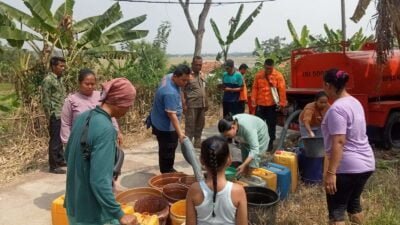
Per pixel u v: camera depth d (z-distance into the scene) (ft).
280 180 15.51
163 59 45.24
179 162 22.12
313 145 16.63
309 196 16.07
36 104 23.99
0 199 16.70
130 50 38.37
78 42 28.94
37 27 27.86
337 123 10.59
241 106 27.37
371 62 22.45
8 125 23.17
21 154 22.30
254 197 13.39
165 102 16.62
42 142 23.80
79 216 7.92
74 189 8.02
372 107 22.70
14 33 26.27
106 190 7.48
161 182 15.49
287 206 14.98
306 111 18.33
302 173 17.51
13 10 27.89
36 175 19.86
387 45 19.74
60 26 27.78
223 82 27.20
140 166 21.54
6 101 27.89
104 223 8.04
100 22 28.19
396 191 16.05
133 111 29.53
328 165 11.04
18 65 28.04
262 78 23.54
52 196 17.08
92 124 7.72
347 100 10.92
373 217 13.44
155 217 11.21
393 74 23.81
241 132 14.88
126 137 27.84
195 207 8.00
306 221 13.92
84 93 14.89
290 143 25.07
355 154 10.99
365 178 11.30
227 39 45.80
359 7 22.18
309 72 25.68
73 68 27.04
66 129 14.60
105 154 7.57
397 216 13.50
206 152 7.71
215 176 7.73
